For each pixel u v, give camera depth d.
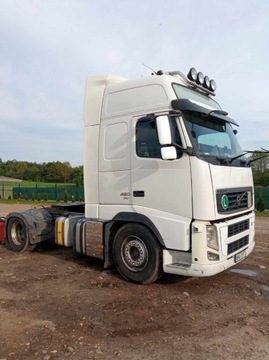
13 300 4.53
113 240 5.51
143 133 5.05
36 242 7.19
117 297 4.65
